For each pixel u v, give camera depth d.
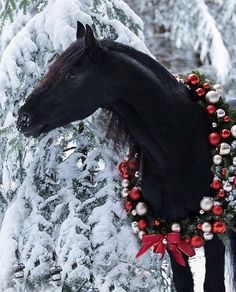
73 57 5.49
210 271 6.00
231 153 5.80
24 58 7.30
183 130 5.72
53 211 7.07
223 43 12.40
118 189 7.00
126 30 7.37
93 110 5.62
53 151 7.24
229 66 12.23
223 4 12.82
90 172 7.11
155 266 6.96
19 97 7.31
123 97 5.63
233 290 6.32
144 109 5.65
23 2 7.75
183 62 13.77
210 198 5.77
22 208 7.07
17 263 6.96
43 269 6.88
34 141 7.43
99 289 6.82
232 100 6.44
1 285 6.96
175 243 5.87
